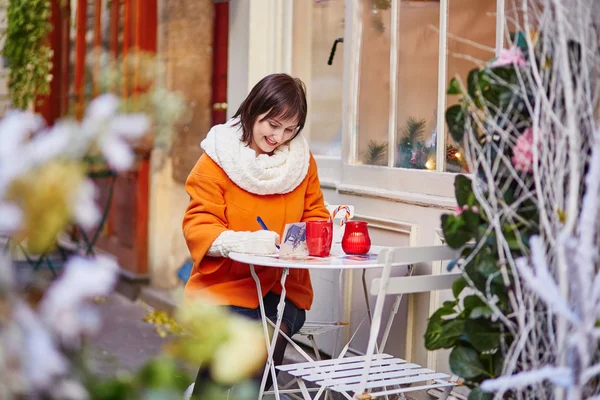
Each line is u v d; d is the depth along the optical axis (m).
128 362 4.28
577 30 2.05
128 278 6.43
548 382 2.02
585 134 2.06
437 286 2.35
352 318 4.19
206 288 3.13
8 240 1.22
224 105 5.99
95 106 1.07
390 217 3.88
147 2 6.14
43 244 1.05
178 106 5.97
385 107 4.00
